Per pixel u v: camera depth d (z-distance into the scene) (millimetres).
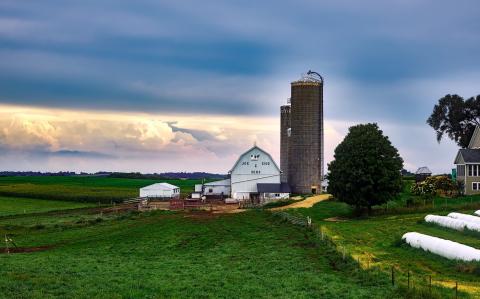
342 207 116625
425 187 126250
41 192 176500
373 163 100750
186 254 68062
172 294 43719
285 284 47000
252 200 138625
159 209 122562
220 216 107562
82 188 199875
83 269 54969
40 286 45531
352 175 101000
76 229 98500
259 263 58375
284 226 86250
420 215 98188
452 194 124562
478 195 119062
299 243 69938
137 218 110062
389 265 54688
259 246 70750
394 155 102875
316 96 155875
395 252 62781
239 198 148125
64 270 54000
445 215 95188
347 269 52719
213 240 78500
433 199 116938
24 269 53500
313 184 155000
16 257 64938
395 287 43812
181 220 102375
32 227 99938
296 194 153375
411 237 65625
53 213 126188
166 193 160500
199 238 81000
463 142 169875
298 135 155625
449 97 172625
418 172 173250
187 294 43781
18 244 82562
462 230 75875
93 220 107750
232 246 72500
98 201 158125
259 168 151250
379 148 101438
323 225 88375
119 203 149750
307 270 53656
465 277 49438
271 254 63719
